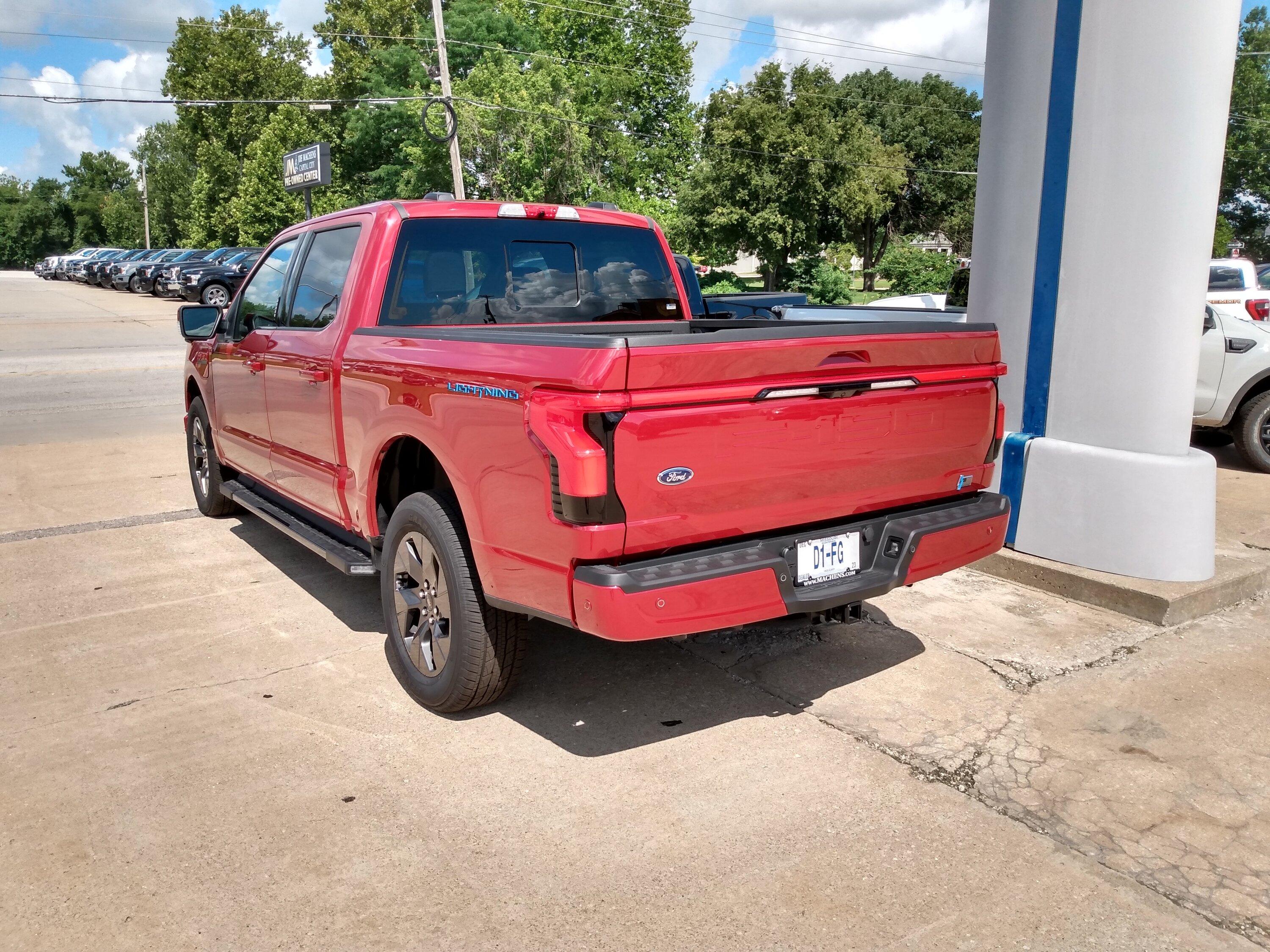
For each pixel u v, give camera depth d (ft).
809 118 157.69
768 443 9.99
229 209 209.56
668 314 16.58
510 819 9.84
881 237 232.94
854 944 7.96
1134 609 15.43
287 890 8.69
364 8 203.82
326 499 14.93
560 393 9.32
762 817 9.86
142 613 15.90
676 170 190.08
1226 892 8.68
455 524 11.47
